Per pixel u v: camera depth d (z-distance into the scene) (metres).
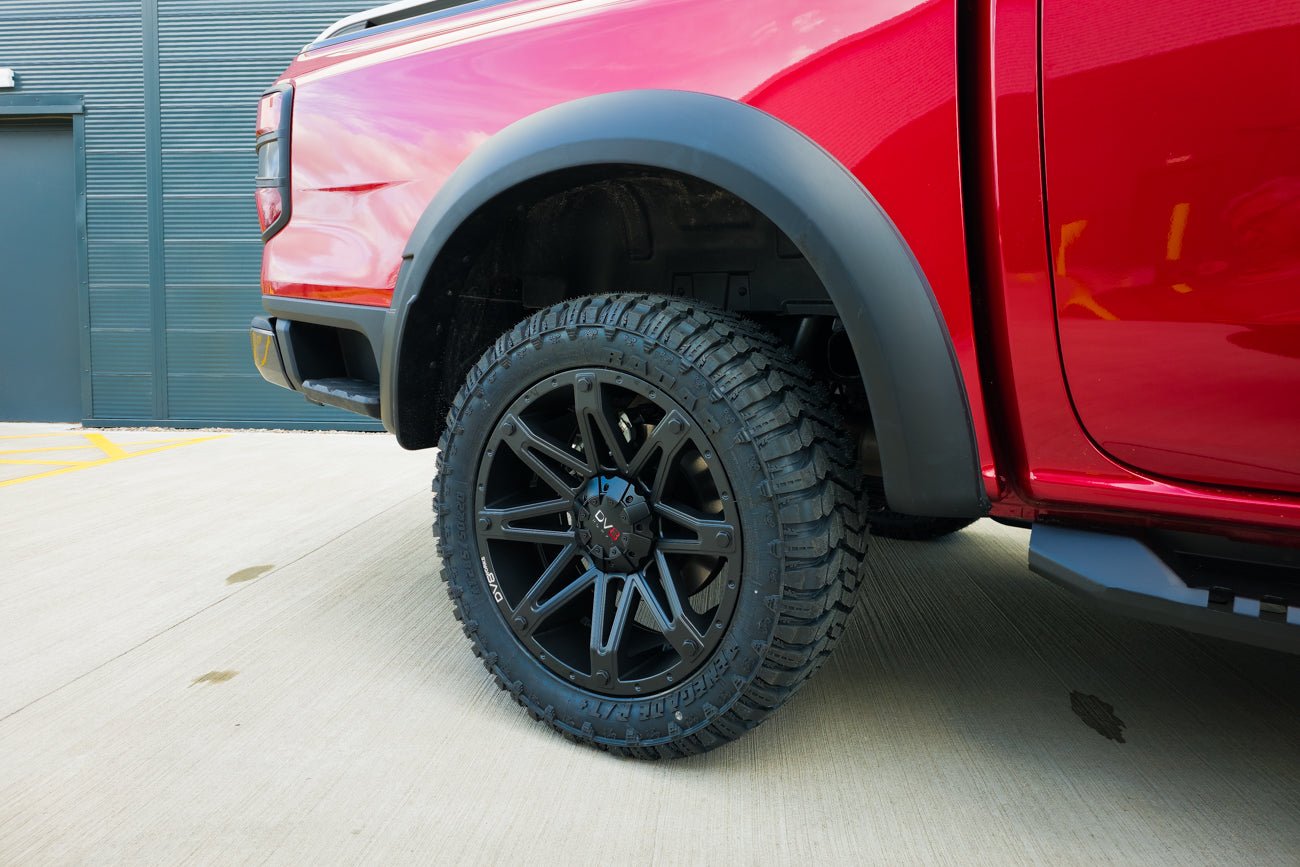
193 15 6.36
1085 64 0.93
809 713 1.46
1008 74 0.97
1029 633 1.85
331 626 1.86
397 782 1.22
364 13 1.73
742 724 1.19
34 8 6.44
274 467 4.26
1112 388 0.98
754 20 1.14
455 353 1.58
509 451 1.40
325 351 1.83
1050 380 1.02
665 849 1.07
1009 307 1.02
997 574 2.28
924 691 1.55
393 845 1.07
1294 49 0.82
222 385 6.68
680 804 1.17
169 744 1.32
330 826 1.11
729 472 1.15
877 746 1.35
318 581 2.21
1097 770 1.28
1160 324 0.94
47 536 2.69
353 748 1.32
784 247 1.37
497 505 1.39
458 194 1.37
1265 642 0.93
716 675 1.18
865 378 1.08
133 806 1.15
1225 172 0.87
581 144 1.22
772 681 1.15
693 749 1.24
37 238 6.86
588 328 1.25
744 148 1.11
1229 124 0.86
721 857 1.05
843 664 1.68
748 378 1.15
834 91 1.08
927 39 1.02
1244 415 0.92
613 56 1.26
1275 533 0.98
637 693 1.26
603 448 1.33
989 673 1.64
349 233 1.60
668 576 1.23
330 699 1.49
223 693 1.51
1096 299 0.96
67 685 1.54
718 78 1.16
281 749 1.31
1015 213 0.99
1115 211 0.93
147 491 3.54
